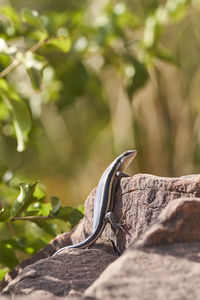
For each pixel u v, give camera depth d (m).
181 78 16.80
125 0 14.38
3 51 7.01
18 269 6.02
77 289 4.13
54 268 4.62
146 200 4.96
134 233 5.00
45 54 9.48
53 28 8.70
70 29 9.55
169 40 16.50
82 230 5.80
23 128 6.74
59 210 6.17
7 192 8.00
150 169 16.89
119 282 3.40
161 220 4.02
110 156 17.02
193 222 3.99
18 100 6.64
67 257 4.88
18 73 9.76
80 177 17.25
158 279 3.43
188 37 16.70
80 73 9.51
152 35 9.55
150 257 3.71
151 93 16.34
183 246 3.87
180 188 4.72
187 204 4.04
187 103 17.12
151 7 10.95
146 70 9.29
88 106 16.34
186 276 3.45
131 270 3.54
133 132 16.52
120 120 16.55
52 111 15.63
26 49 8.27
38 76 7.02
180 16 9.79
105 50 9.91
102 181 5.54
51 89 9.61
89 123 17.12
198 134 16.98
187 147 17.11
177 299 3.19
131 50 10.17
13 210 5.92
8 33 8.09
